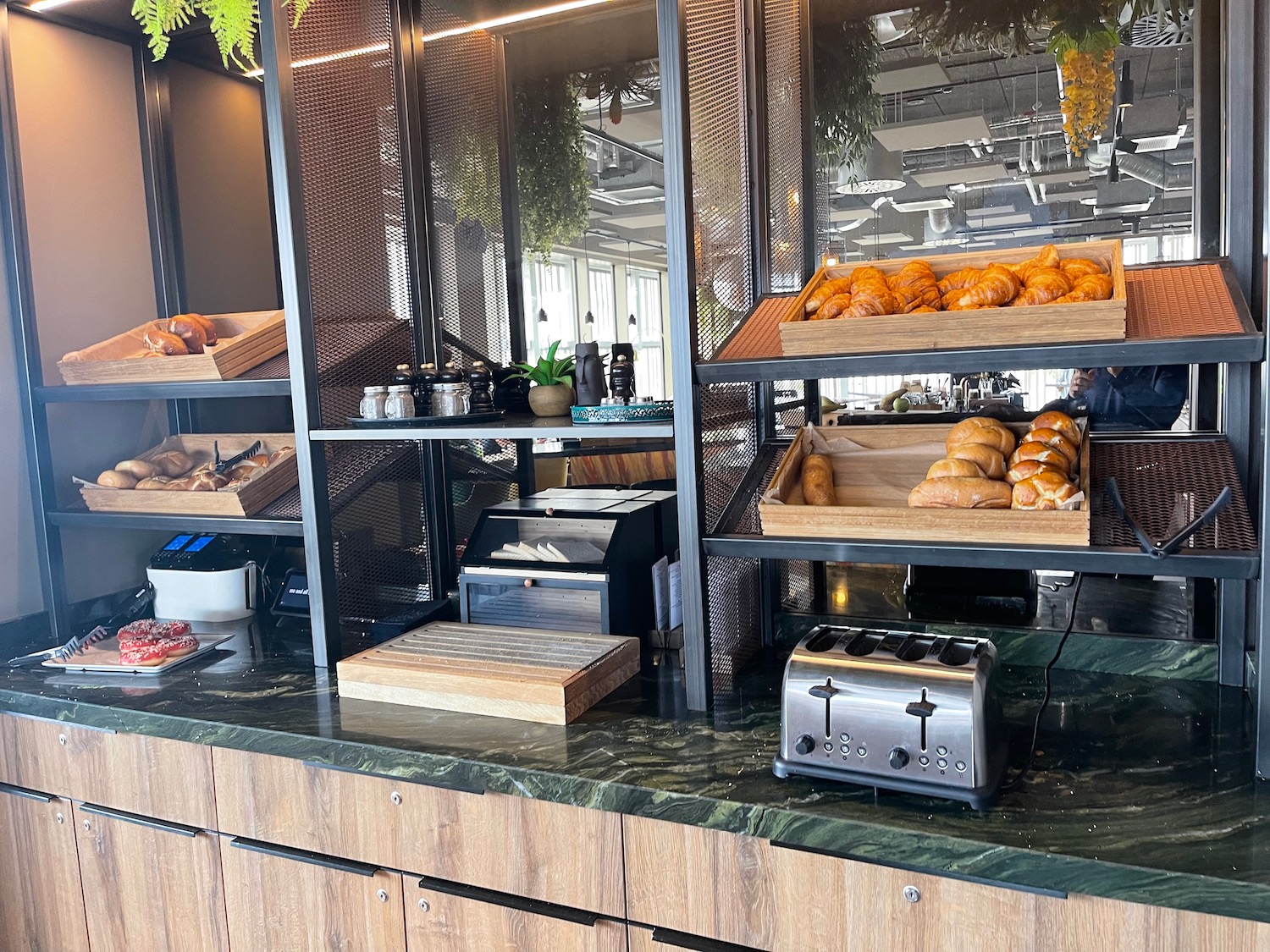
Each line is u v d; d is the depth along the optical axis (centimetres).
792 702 157
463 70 263
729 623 206
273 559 292
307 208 226
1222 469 171
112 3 258
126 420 288
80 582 277
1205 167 185
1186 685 191
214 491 242
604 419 198
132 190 289
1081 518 153
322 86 231
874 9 208
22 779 228
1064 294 160
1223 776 152
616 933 166
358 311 244
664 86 176
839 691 153
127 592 290
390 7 260
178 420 302
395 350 260
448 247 271
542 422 219
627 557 225
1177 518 160
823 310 177
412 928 185
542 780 164
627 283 252
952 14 202
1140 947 130
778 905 152
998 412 203
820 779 158
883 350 167
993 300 164
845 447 199
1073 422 181
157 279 297
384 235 256
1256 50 174
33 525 264
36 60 262
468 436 206
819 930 150
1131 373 191
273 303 288
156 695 213
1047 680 175
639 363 252
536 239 261
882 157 211
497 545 236
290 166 219
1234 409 180
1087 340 153
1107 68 190
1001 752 152
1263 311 159
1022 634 205
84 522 257
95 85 278
